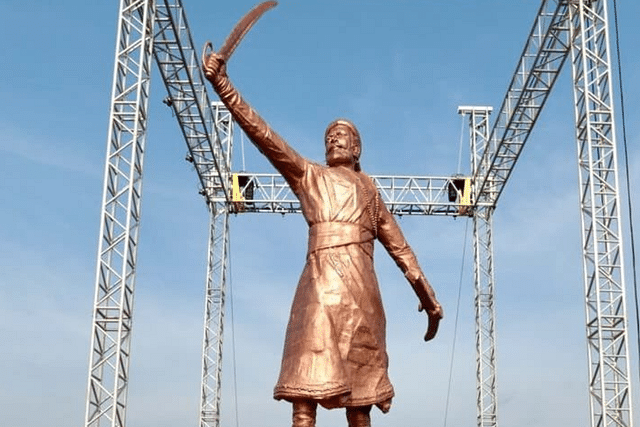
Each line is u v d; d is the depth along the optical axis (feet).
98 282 68.44
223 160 107.76
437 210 116.88
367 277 43.47
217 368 109.40
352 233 43.83
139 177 74.28
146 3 75.87
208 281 111.45
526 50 90.63
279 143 44.14
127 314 70.85
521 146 101.76
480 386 111.65
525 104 94.99
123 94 73.92
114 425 66.08
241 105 43.39
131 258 72.74
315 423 41.96
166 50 86.02
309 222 44.52
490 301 113.70
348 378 41.73
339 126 46.91
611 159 75.97
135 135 72.64
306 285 43.21
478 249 115.14
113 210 71.05
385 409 42.88
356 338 42.29
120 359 67.97
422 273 46.39
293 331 42.52
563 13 82.38
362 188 44.98
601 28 78.13
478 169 112.57
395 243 46.39
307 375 41.22
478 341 113.09
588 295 73.87
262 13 45.01
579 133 78.43
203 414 107.55
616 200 74.23
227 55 43.19
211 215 113.50
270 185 114.21
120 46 74.79
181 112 95.50
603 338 71.77
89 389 66.33
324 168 45.44
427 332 47.14
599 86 77.25
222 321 111.24
